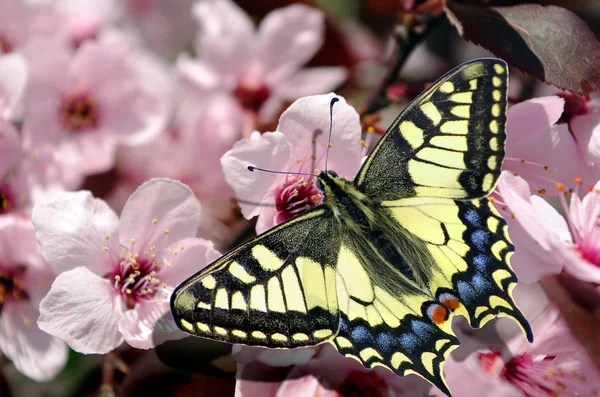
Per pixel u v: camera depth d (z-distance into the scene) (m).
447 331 0.43
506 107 0.43
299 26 0.54
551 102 0.45
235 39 0.53
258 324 0.43
